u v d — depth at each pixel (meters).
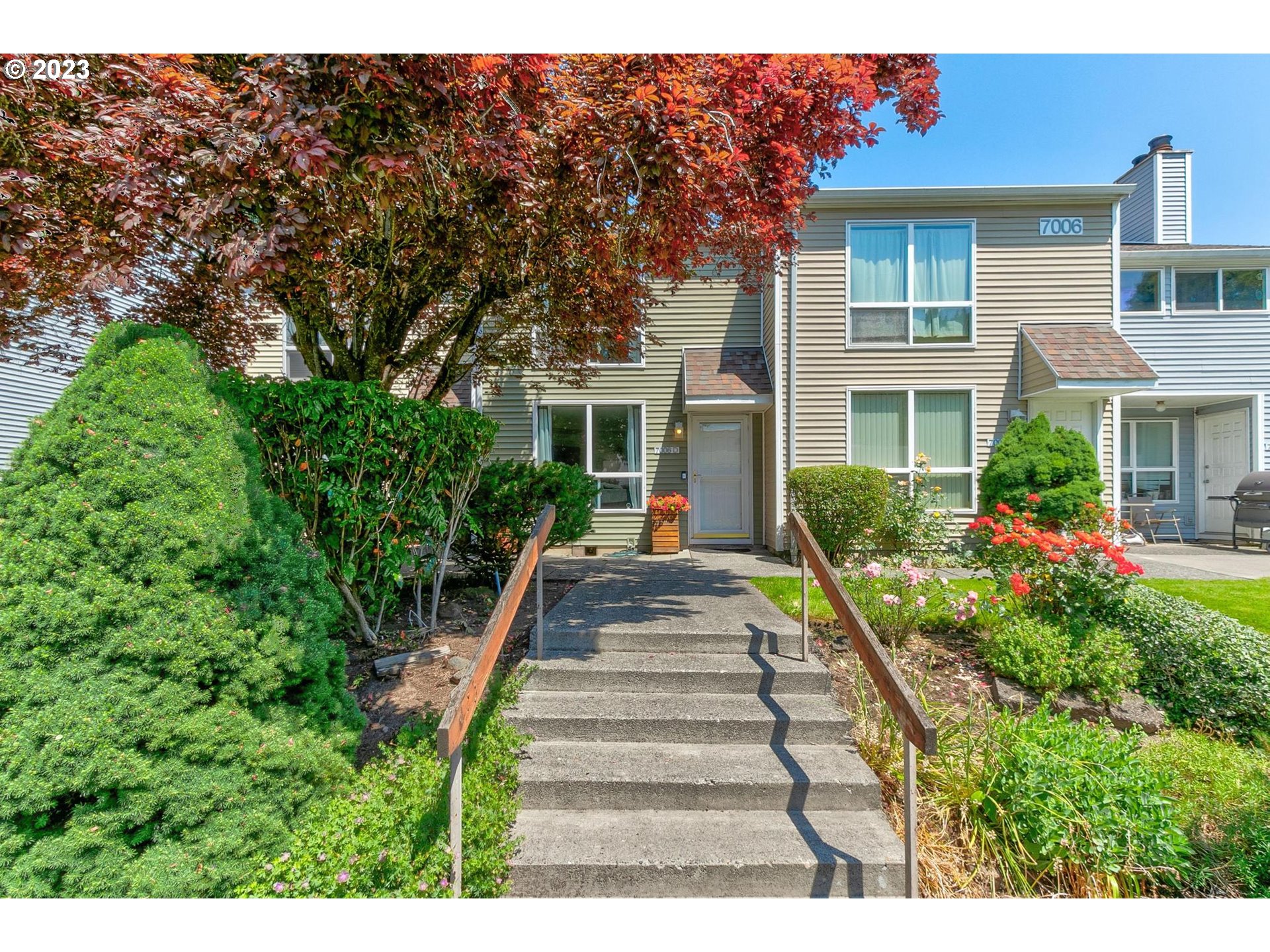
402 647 3.92
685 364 9.42
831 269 8.37
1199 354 9.95
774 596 5.35
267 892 1.92
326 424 3.57
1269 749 3.24
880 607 4.35
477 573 5.89
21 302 3.78
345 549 3.75
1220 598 5.59
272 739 2.23
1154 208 11.55
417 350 5.33
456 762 2.06
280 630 2.40
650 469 9.74
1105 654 3.73
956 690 3.73
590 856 2.34
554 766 2.82
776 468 8.46
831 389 8.39
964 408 8.34
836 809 2.69
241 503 2.49
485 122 3.38
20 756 1.84
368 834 2.06
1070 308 8.16
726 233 5.43
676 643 3.90
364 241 4.65
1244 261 9.87
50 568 2.07
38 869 1.83
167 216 3.11
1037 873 2.44
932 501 7.50
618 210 4.01
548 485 5.94
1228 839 2.47
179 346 2.54
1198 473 10.94
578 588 5.57
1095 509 6.17
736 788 2.69
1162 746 3.15
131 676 2.06
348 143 3.07
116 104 2.80
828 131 4.11
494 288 5.08
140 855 1.95
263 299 5.22
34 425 2.24
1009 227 8.23
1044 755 2.67
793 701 3.34
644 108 3.17
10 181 2.65
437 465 4.04
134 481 2.23
